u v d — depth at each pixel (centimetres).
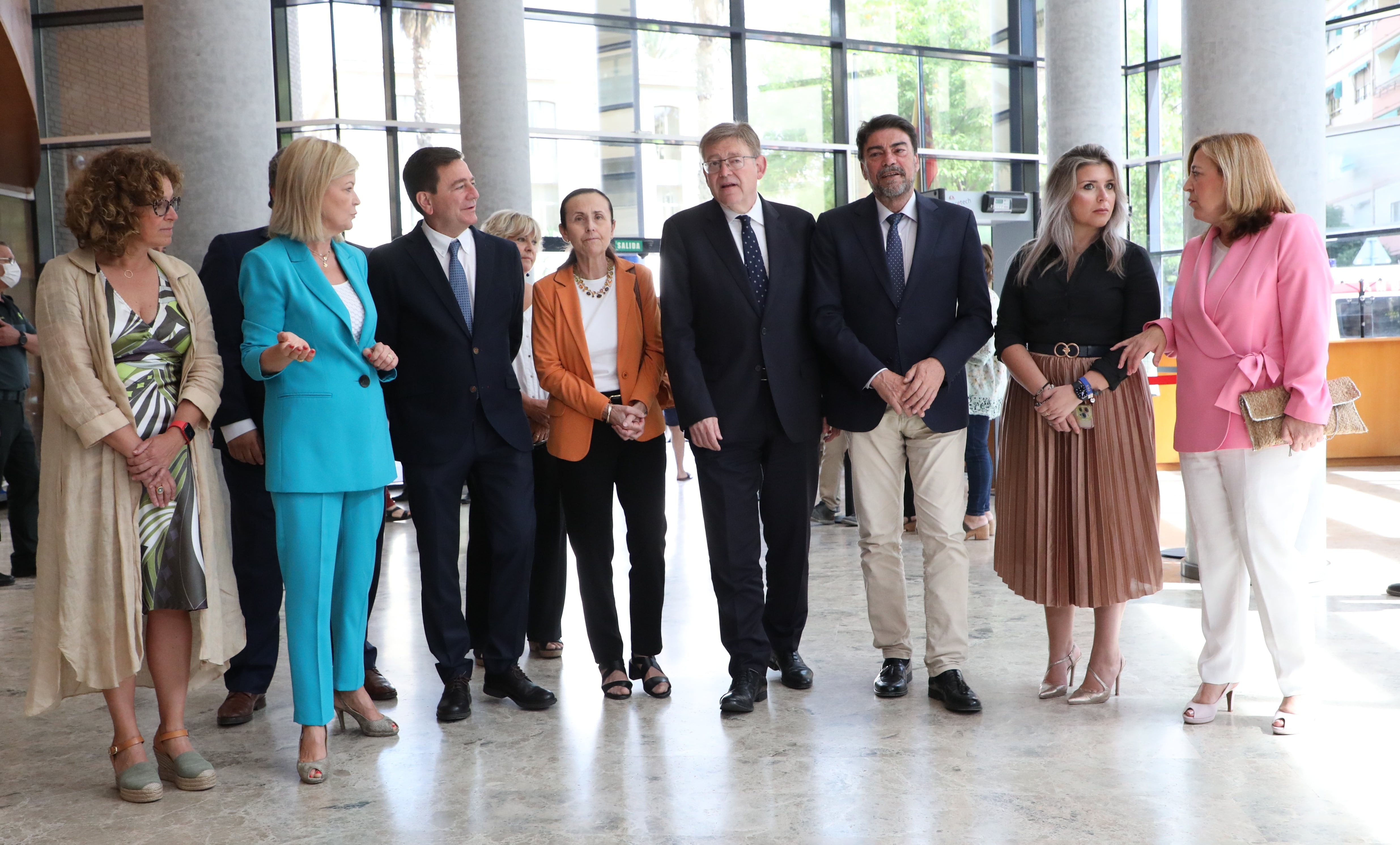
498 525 324
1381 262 1083
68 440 257
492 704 335
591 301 340
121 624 258
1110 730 290
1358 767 260
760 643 323
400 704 337
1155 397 871
